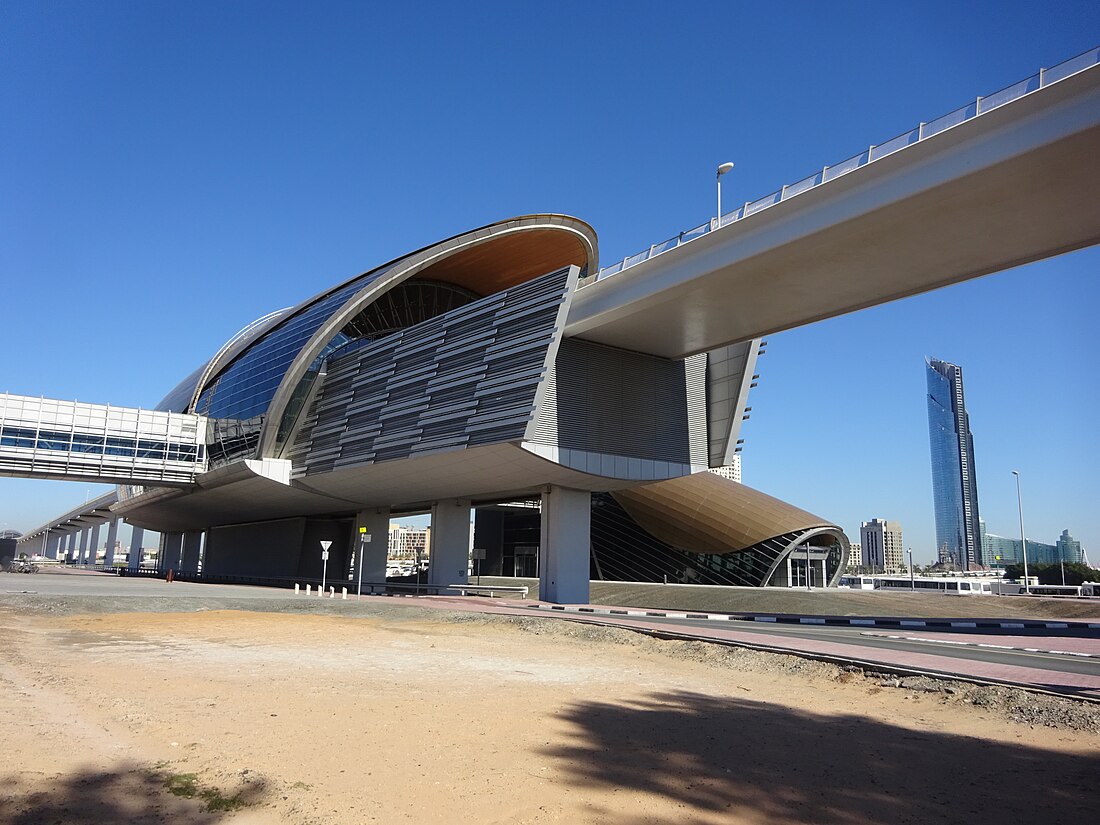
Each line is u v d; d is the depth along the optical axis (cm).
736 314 3244
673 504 5953
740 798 723
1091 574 9738
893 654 1639
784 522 5594
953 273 2756
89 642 1719
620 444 3641
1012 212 2275
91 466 5212
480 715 1035
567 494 3859
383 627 2316
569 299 3178
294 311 5428
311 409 4978
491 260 4547
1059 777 809
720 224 2820
